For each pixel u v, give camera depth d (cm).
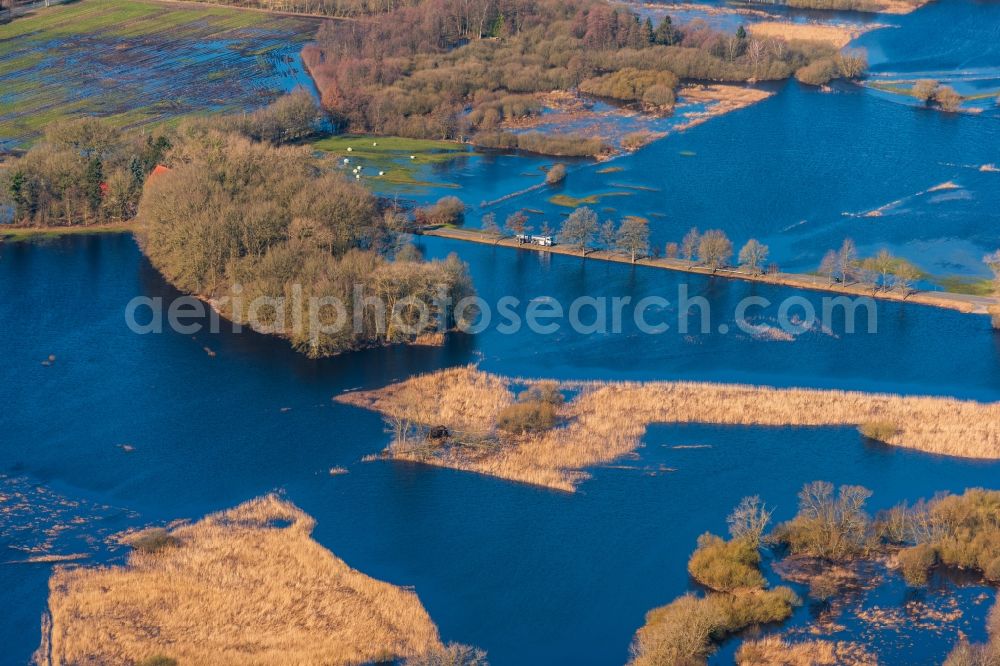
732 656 15738
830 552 17800
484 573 17488
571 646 15975
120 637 15712
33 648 15638
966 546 17488
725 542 17700
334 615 16262
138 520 18750
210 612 16250
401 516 18862
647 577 17450
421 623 16175
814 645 15725
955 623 16275
